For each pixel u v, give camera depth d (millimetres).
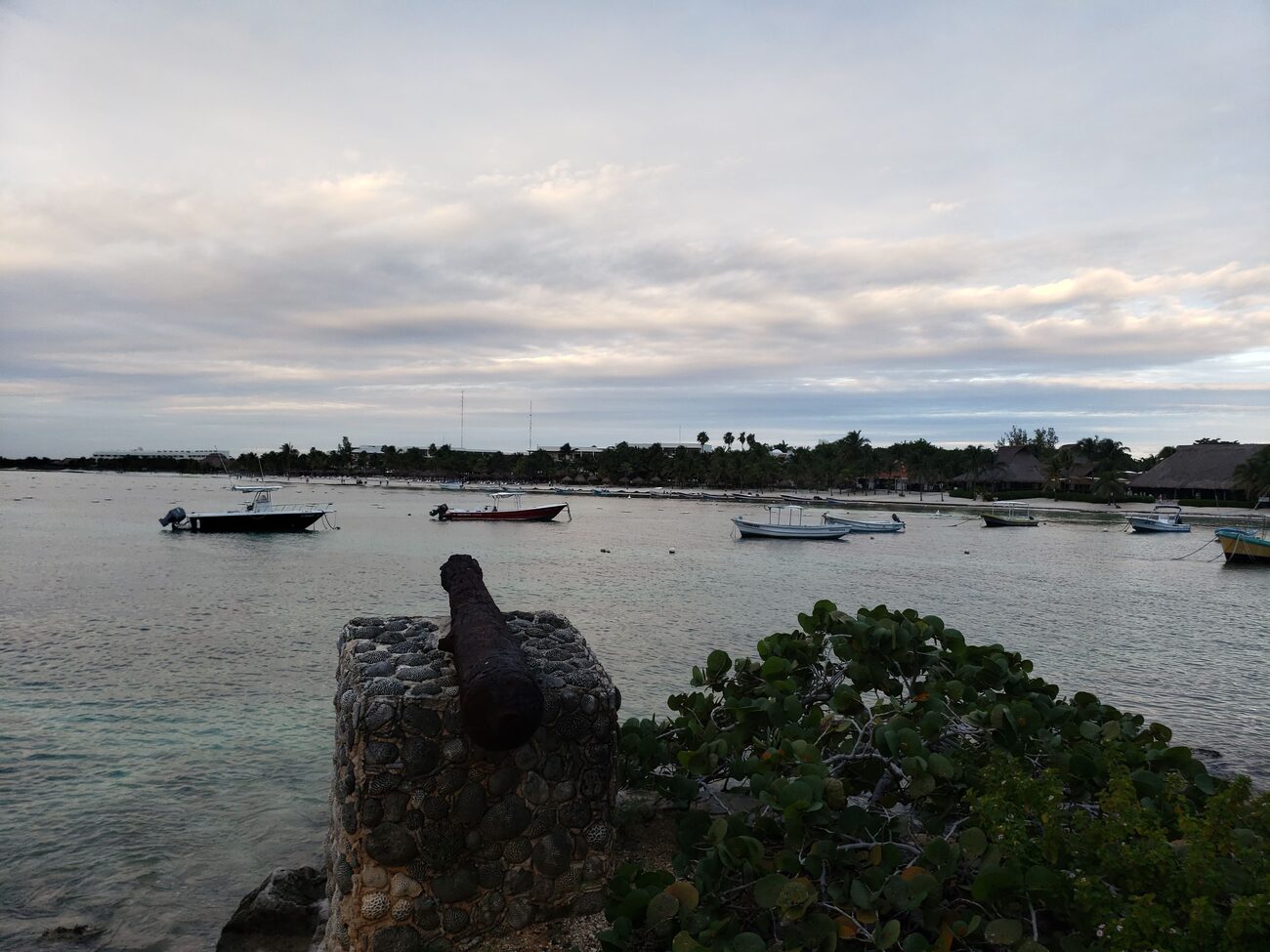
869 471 167750
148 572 38188
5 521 72062
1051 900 5074
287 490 158875
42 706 14812
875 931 4949
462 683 4969
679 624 26125
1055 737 7188
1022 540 70688
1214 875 4297
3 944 7172
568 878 5645
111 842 9266
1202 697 17781
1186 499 119750
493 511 85375
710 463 180500
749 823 6328
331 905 6105
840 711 7879
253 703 15242
